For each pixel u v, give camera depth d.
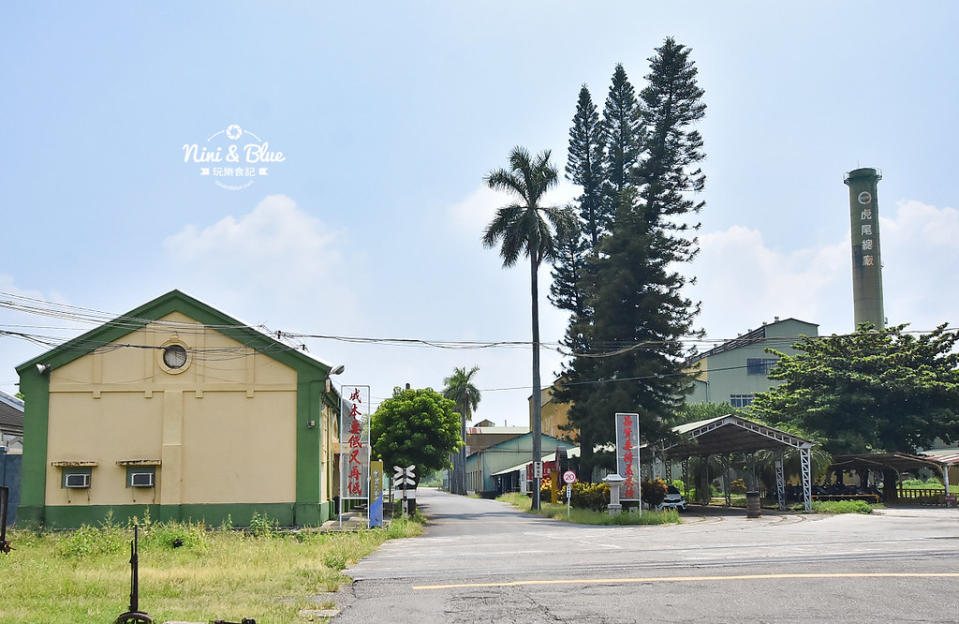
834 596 11.49
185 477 26.75
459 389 101.38
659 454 50.25
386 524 30.17
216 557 18.06
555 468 54.91
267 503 26.80
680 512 42.81
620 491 36.53
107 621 10.19
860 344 56.72
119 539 19.94
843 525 28.23
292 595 12.80
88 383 27.02
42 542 21.81
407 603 11.82
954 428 53.19
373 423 46.28
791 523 30.77
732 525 30.78
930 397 53.72
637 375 48.78
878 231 93.00
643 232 51.72
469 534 28.48
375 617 10.69
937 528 25.59
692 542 21.67
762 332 83.81
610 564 16.19
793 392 57.28
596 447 55.97
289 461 27.03
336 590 13.36
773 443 43.31
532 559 17.77
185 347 27.42
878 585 12.36
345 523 29.34
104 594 12.70
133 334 27.36
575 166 60.56
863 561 15.47
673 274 51.22
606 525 33.84
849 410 54.25
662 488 41.47
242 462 26.95
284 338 27.58
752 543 20.66
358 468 28.70
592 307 54.03
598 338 51.16
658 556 17.61
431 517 43.50
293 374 27.47
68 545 19.41
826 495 48.28
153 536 20.59
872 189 93.62
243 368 27.39
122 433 26.91
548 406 101.94
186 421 27.06
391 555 19.86
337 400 32.78
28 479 26.41
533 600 11.80
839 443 52.75
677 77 56.28
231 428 27.11
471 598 12.12
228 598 12.39
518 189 50.31
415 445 44.91
